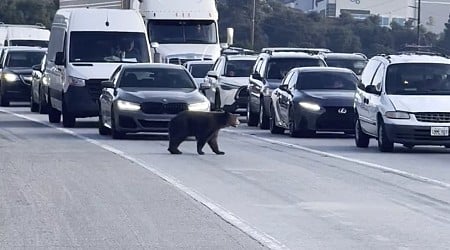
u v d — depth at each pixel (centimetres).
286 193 3525
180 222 2916
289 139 5988
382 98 5131
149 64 5978
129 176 3934
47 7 19762
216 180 3850
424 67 5284
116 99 5578
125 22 6844
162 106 5503
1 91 9444
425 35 14100
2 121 7219
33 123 7031
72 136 5862
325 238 2691
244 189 3609
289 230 2803
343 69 6400
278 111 6331
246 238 2675
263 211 3128
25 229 2783
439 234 2772
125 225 2858
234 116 4831
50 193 3466
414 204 3309
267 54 7281
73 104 6506
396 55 5469
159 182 3766
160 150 5003
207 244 2589
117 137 5659
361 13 16788
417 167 4409
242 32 16450
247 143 5634
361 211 3155
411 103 5022
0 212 3062
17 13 19500
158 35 8962
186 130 4812
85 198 3353
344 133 6456
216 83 7869
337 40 14975
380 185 3772
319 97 5978
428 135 4972
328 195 3491
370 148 5384
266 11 16625
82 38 6725
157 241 2627
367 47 14688
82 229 2792
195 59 8925
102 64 6612
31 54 9594
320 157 4825
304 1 18800
